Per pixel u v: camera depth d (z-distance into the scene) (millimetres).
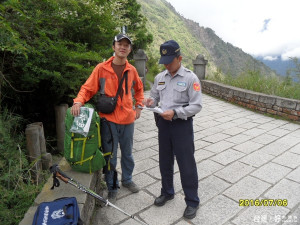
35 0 3109
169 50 2035
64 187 2180
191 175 2287
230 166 3408
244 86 7867
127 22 5020
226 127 5227
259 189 2826
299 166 3363
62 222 1560
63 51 3150
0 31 2195
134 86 2615
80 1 3842
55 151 3658
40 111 4012
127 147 2582
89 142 2238
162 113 2074
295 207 2500
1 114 2904
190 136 2215
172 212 2447
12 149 2541
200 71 10180
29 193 2260
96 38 4336
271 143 4238
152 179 3084
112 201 2594
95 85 2336
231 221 2314
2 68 2895
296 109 5523
